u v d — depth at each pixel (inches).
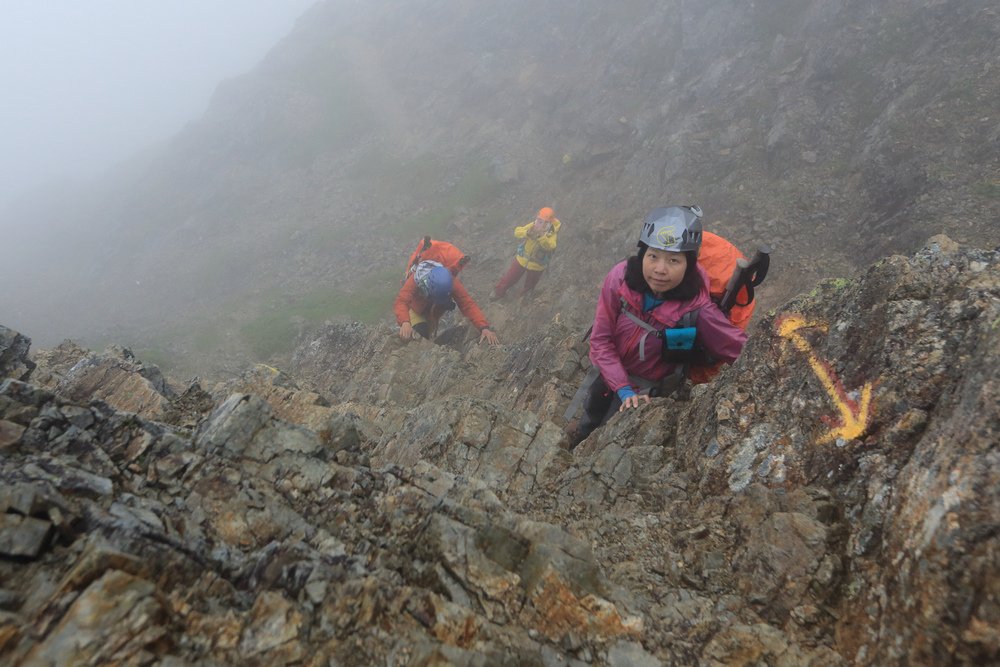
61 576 66.5
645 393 155.3
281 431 107.0
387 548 89.4
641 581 95.0
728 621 85.0
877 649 73.7
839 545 89.9
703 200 568.4
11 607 61.9
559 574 83.6
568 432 192.7
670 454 133.1
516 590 82.8
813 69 606.5
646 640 80.8
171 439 98.7
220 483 93.4
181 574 70.9
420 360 352.2
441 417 156.9
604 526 111.5
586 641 77.4
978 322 96.3
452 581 82.4
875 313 111.3
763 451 112.6
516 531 91.0
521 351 298.2
